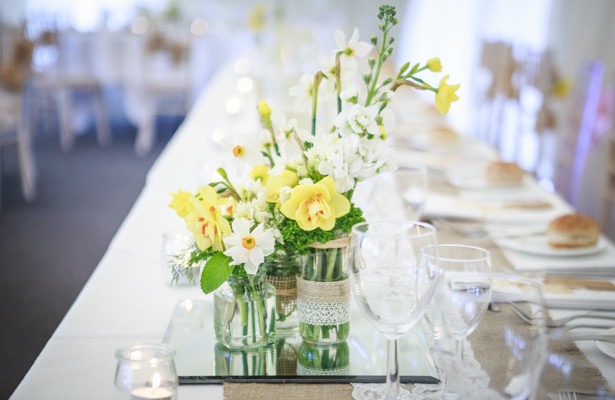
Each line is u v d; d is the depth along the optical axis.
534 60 3.64
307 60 3.81
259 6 4.64
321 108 1.01
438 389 0.88
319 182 0.88
